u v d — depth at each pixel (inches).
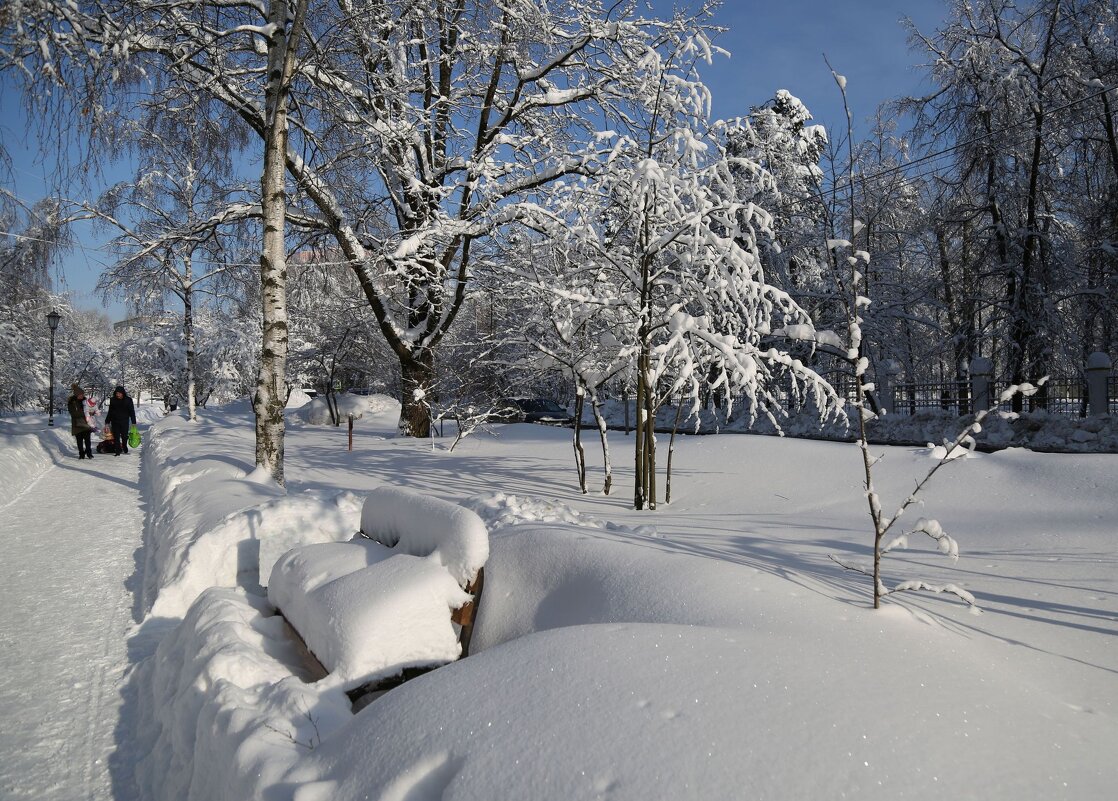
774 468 380.5
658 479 396.8
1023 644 126.2
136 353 1990.7
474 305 815.7
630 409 999.0
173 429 875.4
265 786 89.6
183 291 1023.6
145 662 183.5
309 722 107.7
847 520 265.1
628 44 622.2
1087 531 213.6
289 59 370.6
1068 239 794.8
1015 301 762.8
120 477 625.3
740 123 370.6
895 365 753.0
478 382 815.7
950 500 280.5
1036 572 176.1
